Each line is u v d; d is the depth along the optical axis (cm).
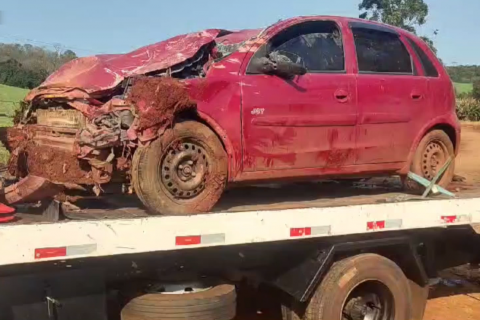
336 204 537
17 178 553
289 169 538
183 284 480
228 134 501
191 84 485
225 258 493
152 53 542
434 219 568
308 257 509
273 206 523
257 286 543
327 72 562
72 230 390
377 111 583
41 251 381
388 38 616
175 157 469
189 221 434
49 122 529
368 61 591
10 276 406
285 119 528
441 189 598
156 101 452
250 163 516
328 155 555
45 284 418
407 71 619
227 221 451
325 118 549
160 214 467
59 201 432
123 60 527
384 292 532
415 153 618
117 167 458
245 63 518
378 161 591
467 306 706
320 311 504
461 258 645
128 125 454
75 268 429
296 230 486
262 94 518
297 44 554
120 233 407
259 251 504
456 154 657
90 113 471
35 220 416
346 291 507
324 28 576
